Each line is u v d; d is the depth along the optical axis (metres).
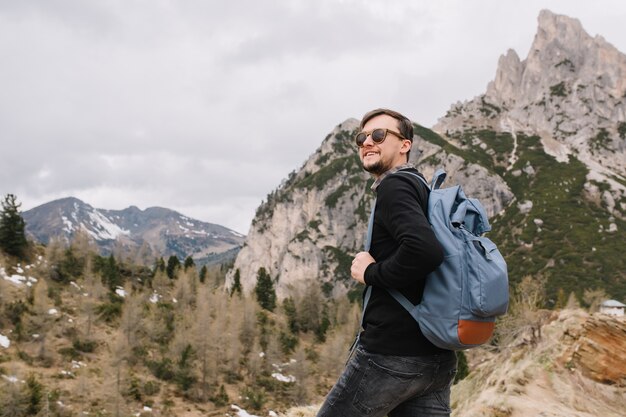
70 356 62.28
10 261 86.69
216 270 131.50
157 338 75.12
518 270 154.12
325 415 2.91
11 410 44.06
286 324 102.31
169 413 55.09
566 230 173.50
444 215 2.72
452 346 2.54
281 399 67.31
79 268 94.12
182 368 64.25
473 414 9.38
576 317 12.44
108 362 60.38
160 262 116.12
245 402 62.97
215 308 89.81
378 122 3.12
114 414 49.47
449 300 2.51
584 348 11.11
